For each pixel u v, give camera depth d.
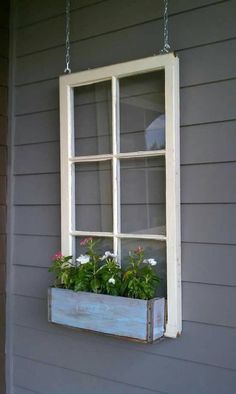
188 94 1.79
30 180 2.31
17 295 2.35
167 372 1.84
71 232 2.06
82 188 2.08
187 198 1.78
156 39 1.88
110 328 1.78
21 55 2.35
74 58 2.14
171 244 1.75
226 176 1.70
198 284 1.75
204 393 1.74
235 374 1.67
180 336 1.79
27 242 2.31
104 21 2.04
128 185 1.94
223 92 1.71
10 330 2.36
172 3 1.84
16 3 2.36
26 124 2.33
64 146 2.08
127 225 1.94
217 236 1.71
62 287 1.97
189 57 1.79
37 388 2.26
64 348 2.17
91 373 2.07
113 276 1.81
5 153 2.36
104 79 1.96
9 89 2.36
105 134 2.01
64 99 2.07
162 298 1.75
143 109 1.89
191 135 1.78
